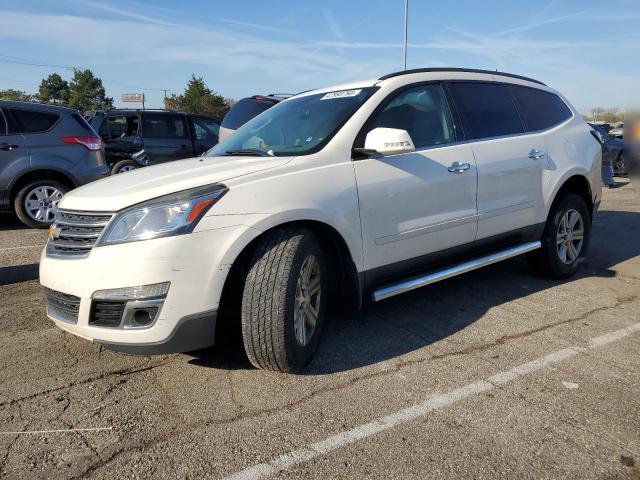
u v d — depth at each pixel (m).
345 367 3.25
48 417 2.72
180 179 3.04
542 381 3.07
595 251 6.21
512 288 4.79
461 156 3.99
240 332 3.74
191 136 11.44
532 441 2.50
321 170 3.26
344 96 3.87
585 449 2.44
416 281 3.74
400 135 3.28
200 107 60.84
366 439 2.52
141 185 3.04
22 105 7.30
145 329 2.74
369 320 4.03
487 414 2.72
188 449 2.45
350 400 2.86
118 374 3.17
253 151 3.63
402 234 3.62
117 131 10.98
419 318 4.06
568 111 5.25
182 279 2.74
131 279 2.71
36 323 3.97
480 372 3.18
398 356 3.40
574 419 2.68
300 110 4.03
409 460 2.36
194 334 2.82
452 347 3.54
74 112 7.70
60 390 2.98
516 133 4.56
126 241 2.76
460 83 4.31
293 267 2.93
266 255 2.94
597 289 4.76
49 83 74.56
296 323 3.04
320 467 2.32
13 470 2.31
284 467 2.32
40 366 3.27
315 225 3.24
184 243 2.73
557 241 4.86
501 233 4.36
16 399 2.89
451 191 3.89
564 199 4.87
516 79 4.87
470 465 2.33
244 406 2.81
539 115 4.88
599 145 5.34
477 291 4.70
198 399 2.88
